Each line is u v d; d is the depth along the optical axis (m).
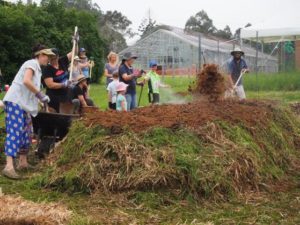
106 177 5.75
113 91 10.80
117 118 6.56
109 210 5.22
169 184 5.58
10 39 27.45
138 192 5.52
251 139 6.63
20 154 7.17
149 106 7.54
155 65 12.09
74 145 6.24
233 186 5.71
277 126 7.88
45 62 7.07
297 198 5.68
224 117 6.80
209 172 5.66
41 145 7.79
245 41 29.73
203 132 6.24
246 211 5.20
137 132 6.11
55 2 33.91
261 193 5.88
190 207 5.31
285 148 7.51
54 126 7.57
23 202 5.12
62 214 4.83
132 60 10.88
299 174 6.91
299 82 21.22
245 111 7.42
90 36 34.69
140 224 4.82
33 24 29.53
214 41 43.56
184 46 42.09
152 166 5.66
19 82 6.88
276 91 20.73
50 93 8.42
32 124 7.58
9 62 27.84
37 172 6.80
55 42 31.89
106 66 12.62
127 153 5.83
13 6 31.88
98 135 6.17
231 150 6.10
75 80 8.95
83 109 7.79
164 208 5.29
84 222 4.77
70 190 5.80
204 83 8.21
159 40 43.88
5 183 6.41
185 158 5.71
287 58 24.80
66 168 6.10
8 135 6.77
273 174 6.46
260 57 27.28
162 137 6.00
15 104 6.80
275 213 5.16
